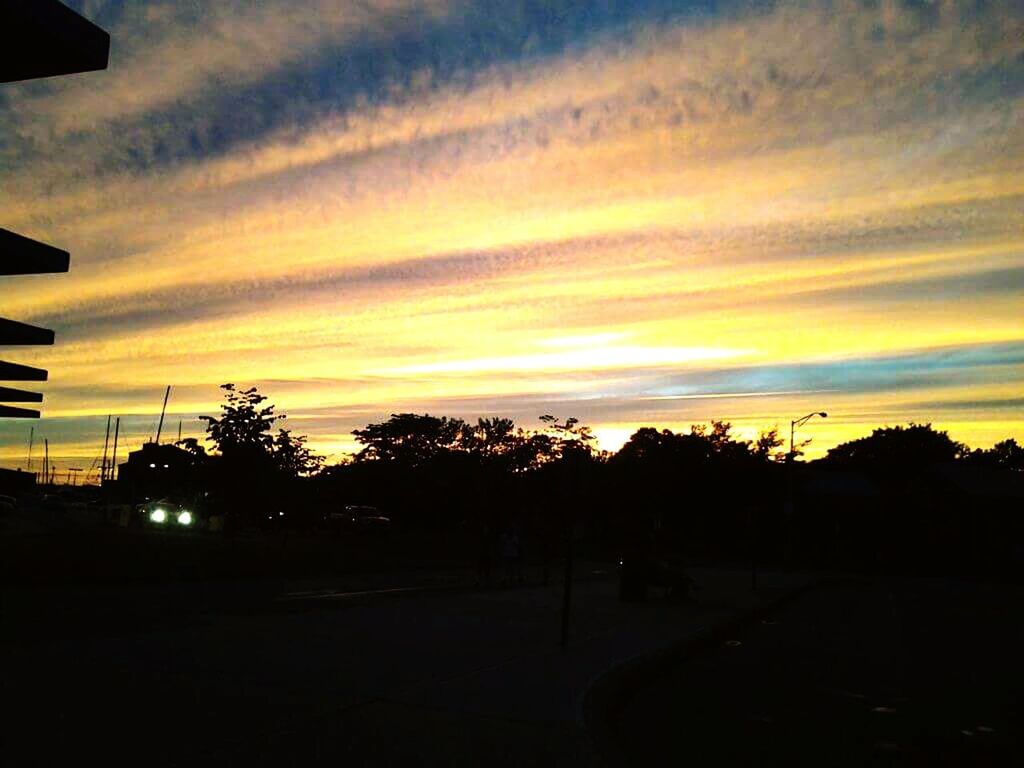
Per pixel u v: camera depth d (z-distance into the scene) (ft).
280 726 22.75
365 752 21.11
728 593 83.30
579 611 56.95
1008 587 130.00
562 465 42.75
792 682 39.06
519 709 26.40
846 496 209.97
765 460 209.56
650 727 29.40
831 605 82.99
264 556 93.76
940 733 29.86
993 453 358.43
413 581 78.59
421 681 29.40
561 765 21.35
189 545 103.60
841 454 363.35
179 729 21.90
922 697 36.37
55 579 61.31
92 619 42.63
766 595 82.69
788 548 153.07
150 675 27.68
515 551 85.87
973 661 47.39
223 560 84.79
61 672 27.50
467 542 155.84
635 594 67.67
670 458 207.31
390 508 223.92
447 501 184.24
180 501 119.14
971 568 169.27
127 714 22.98
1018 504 183.32
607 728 25.98
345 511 181.68
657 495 184.65
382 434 225.76
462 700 27.04
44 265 13.87
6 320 16.58
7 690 24.81
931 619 72.02
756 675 40.73
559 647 39.47
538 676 31.89
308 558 96.22
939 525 183.93
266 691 26.55
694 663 43.39
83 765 18.84
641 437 225.15
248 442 89.97
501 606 56.49
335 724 23.32
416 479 208.44
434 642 38.55
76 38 11.70
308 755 20.49
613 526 123.44
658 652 40.73
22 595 52.85
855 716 32.19
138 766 18.98
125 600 52.60
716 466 208.95
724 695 35.58
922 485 203.62
